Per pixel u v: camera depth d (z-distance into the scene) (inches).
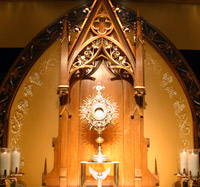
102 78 124.0
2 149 105.6
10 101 121.0
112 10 121.0
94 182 117.2
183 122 122.1
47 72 124.3
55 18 129.6
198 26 130.3
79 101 121.9
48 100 122.3
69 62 118.6
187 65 125.4
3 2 130.9
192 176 105.0
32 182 117.1
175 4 131.3
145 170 116.2
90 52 121.5
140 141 117.4
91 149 119.5
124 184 116.9
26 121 120.9
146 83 124.3
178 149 120.6
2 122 119.7
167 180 118.3
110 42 121.7
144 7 130.9
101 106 114.7
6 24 129.3
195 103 123.0
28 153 119.0
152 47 127.0
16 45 127.6
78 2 130.6
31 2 130.9
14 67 123.6
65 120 118.4
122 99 122.5
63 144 117.0
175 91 124.1
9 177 105.5
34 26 129.2
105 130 120.6
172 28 129.7
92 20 121.4
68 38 121.0
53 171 116.1
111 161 118.1
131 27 128.0
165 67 125.6
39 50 125.4
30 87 123.1
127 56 119.6
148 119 121.7
